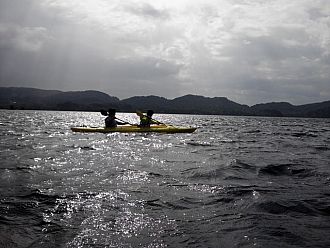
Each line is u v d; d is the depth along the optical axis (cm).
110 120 2231
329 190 704
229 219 511
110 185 723
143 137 1945
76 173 846
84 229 462
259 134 2695
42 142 1602
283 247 410
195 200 615
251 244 418
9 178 769
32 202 580
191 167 966
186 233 454
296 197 639
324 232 461
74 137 1897
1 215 510
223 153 1318
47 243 414
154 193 661
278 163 1056
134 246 410
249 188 708
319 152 1437
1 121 3888
